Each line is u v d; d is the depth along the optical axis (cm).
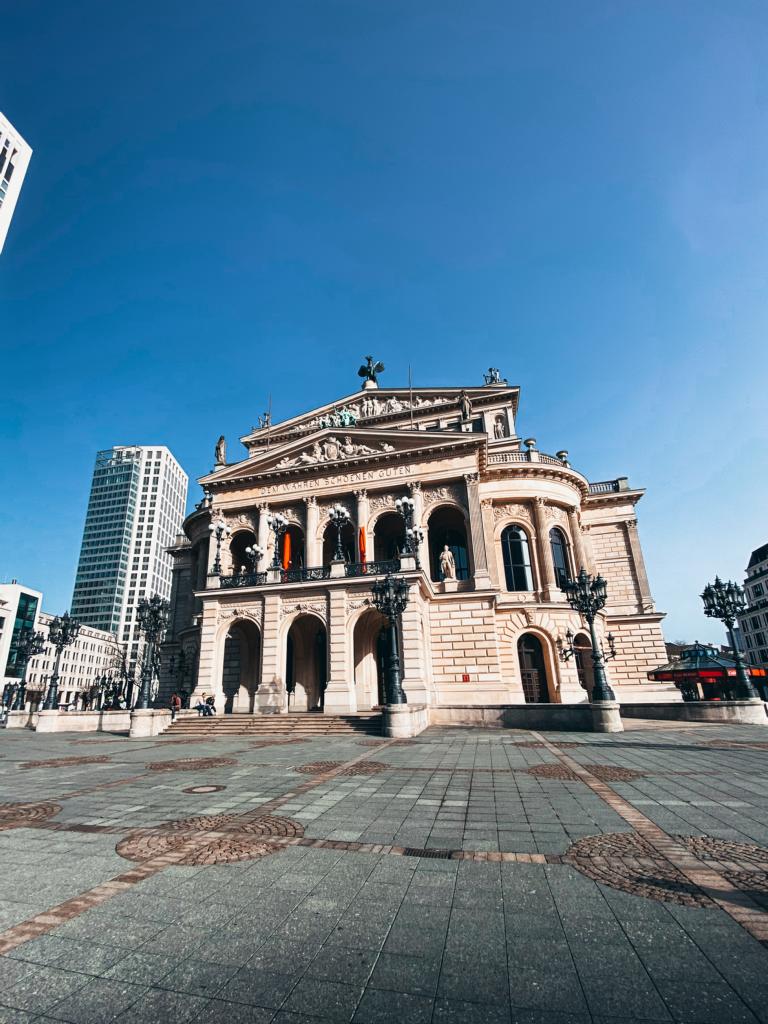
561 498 4150
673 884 548
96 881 583
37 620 11481
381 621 3466
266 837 732
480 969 404
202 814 865
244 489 4269
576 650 3728
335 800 948
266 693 3048
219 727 2558
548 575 3869
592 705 2194
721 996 363
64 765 1478
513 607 3753
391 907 509
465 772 1219
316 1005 364
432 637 3475
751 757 1387
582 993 371
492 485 4094
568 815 822
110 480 18400
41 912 507
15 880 588
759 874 573
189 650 4606
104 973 406
